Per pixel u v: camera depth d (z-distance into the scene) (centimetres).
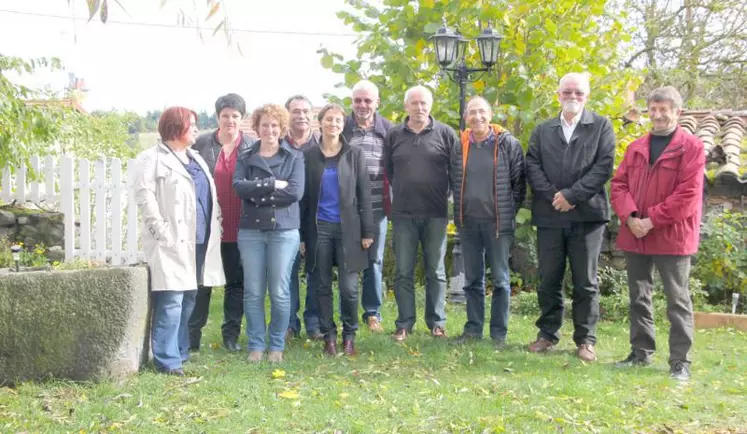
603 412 457
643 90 2075
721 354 631
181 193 514
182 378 506
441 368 555
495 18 850
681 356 549
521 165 620
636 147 570
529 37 867
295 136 629
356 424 423
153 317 527
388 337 645
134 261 979
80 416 427
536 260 878
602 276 824
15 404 443
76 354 484
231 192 591
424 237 640
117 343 488
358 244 579
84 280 486
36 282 482
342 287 590
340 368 549
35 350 482
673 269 552
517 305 809
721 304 825
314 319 652
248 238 555
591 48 912
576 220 586
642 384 522
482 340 636
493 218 615
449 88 894
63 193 995
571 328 718
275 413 443
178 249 512
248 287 558
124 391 472
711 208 873
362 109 636
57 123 976
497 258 623
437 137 627
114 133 1566
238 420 431
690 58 1970
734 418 457
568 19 895
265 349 589
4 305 479
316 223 586
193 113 531
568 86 580
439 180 627
